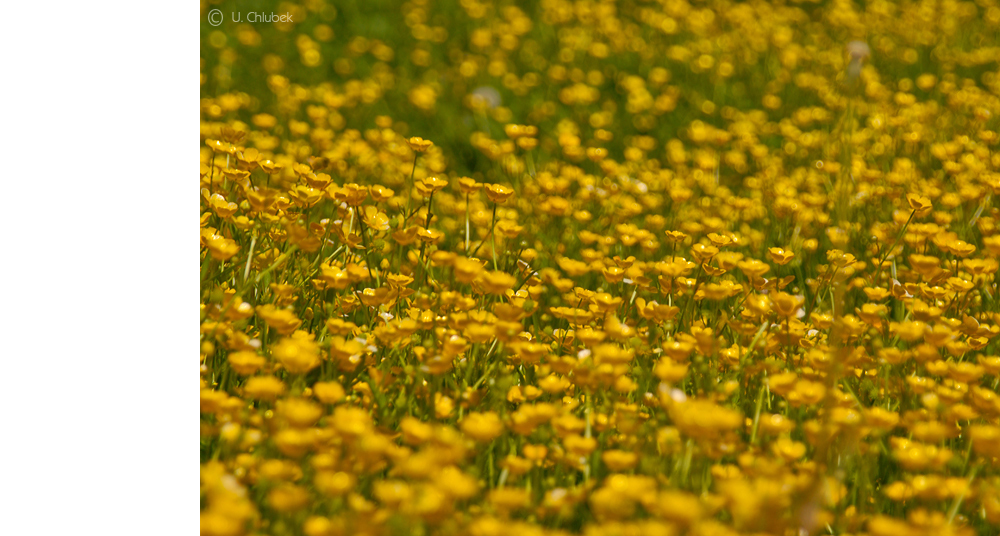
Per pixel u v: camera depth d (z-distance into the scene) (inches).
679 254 182.2
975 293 149.2
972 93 277.0
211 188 144.6
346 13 379.9
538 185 199.3
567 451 98.2
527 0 417.1
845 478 103.2
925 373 120.3
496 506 80.0
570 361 109.1
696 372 115.7
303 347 97.4
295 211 146.8
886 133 251.8
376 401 105.5
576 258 183.9
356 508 79.6
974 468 94.7
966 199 187.9
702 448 92.3
